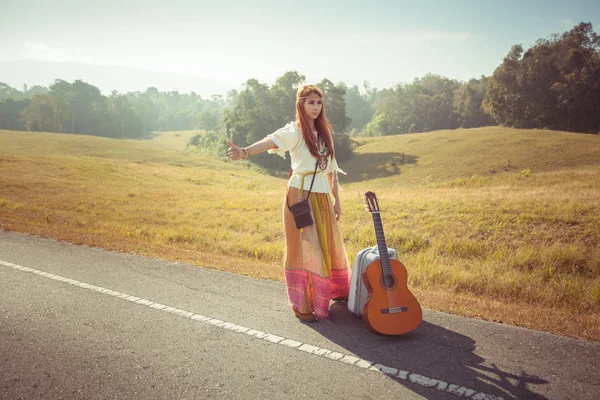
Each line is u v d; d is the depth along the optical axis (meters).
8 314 4.18
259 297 4.79
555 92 91.06
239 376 3.05
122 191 23.55
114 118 185.25
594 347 3.53
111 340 3.63
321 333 3.77
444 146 80.00
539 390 2.85
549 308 5.56
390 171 70.62
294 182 4.06
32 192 20.69
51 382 2.99
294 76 96.69
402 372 3.09
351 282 4.18
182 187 30.34
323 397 2.78
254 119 93.81
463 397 2.77
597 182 19.55
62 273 5.56
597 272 7.95
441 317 4.23
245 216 14.80
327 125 4.17
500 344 3.57
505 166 59.50
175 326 3.92
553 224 10.84
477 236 10.46
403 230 11.01
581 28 95.06
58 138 92.62
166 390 2.88
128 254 6.86
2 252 6.65
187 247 9.69
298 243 4.05
